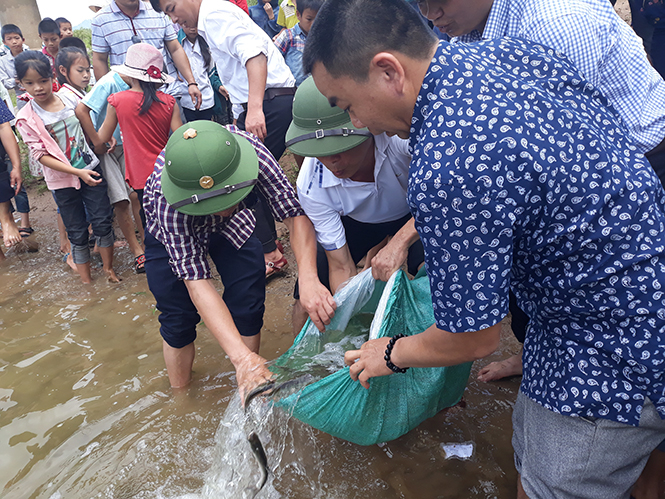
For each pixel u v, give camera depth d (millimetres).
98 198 4250
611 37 1757
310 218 2582
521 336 2418
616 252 1346
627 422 1464
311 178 2506
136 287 4312
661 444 1729
